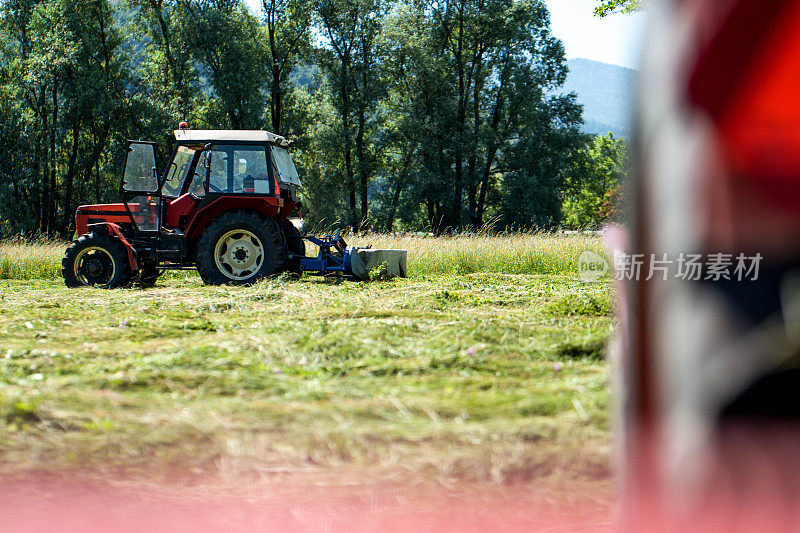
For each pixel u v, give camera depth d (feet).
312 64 341.62
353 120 345.72
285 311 57.67
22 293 79.20
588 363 33.24
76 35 294.05
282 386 27.61
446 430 19.11
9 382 28.17
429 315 49.75
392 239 143.74
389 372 31.30
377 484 15.80
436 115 324.39
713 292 5.30
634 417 5.78
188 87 306.96
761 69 5.17
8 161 300.81
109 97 286.66
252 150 96.78
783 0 5.05
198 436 19.65
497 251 130.72
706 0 5.33
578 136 340.18
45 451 18.74
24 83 302.66
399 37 323.98
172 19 310.86
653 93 5.66
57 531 14.12
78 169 319.47
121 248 94.07
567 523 13.46
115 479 16.90
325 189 340.59
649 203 5.69
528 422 19.44
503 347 35.73
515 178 335.47
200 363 32.73
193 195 97.50
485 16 329.72
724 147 5.29
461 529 13.41
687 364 5.40
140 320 49.26
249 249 93.45
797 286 5.13
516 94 338.95
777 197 5.18
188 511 14.93
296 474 16.78
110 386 27.32
